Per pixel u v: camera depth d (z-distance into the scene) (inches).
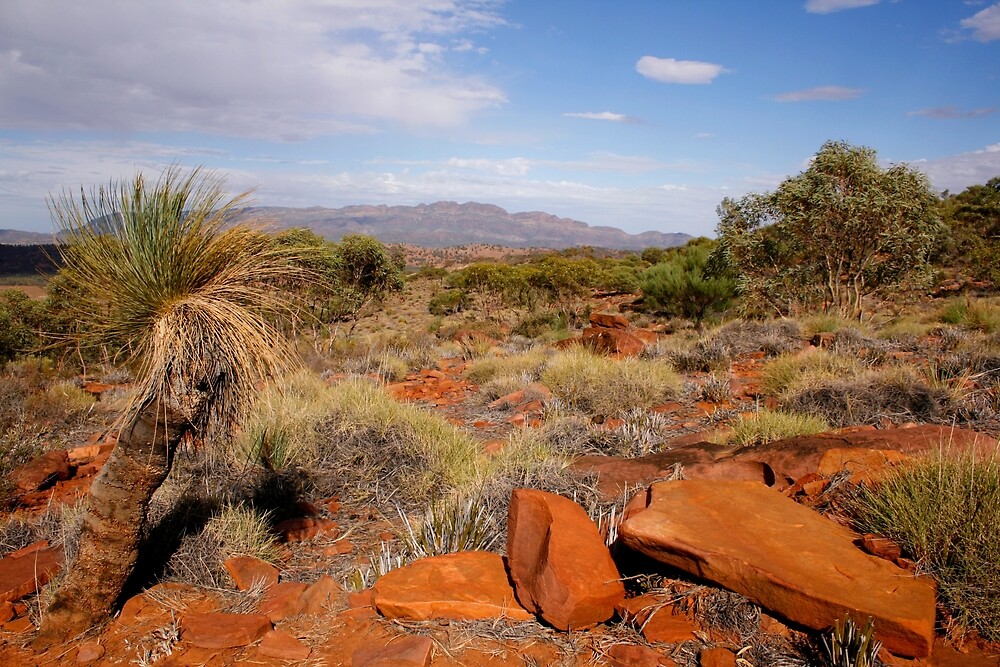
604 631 118.3
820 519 135.3
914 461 149.6
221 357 129.6
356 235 739.4
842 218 666.2
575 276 1284.4
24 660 123.9
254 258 142.1
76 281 126.9
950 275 1067.3
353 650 118.7
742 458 191.3
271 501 209.5
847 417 264.4
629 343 570.6
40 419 345.7
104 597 131.3
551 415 331.0
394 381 516.4
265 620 130.3
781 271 752.3
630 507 157.0
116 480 129.3
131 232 125.9
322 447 252.4
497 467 215.6
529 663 110.9
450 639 118.6
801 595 106.4
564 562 124.3
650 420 285.9
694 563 119.0
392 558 166.4
